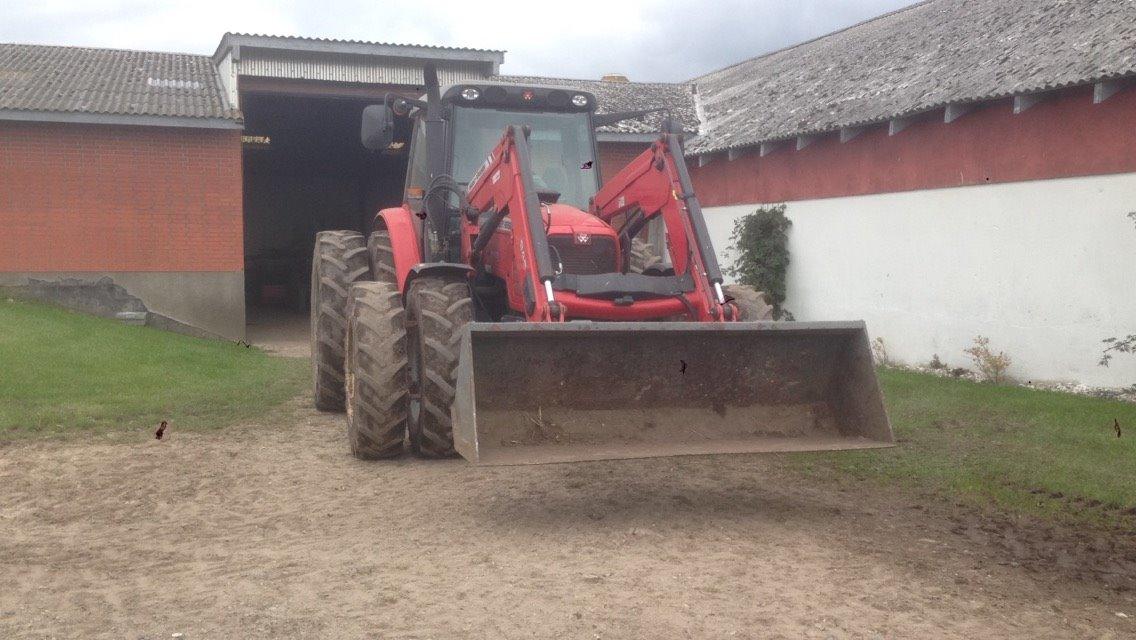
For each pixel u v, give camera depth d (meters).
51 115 15.38
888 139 13.77
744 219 16.78
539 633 3.86
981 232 12.12
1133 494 6.17
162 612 4.10
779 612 4.12
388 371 6.88
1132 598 4.43
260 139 26.89
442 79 19.08
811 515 5.79
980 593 4.45
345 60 18.50
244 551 5.02
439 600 4.23
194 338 15.45
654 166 6.80
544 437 5.51
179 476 6.69
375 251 8.68
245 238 30.28
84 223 15.98
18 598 4.28
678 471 6.96
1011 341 11.69
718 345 5.79
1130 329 10.18
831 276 15.13
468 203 7.34
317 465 7.05
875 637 3.88
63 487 6.37
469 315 6.71
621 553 4.96
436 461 7.21
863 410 5.79
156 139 16.23
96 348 12.25
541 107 7.88
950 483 6.57
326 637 3.81
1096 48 10.94
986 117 11.99
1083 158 10.66
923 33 16.66
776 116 16.92
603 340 5.59
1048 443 7.81
